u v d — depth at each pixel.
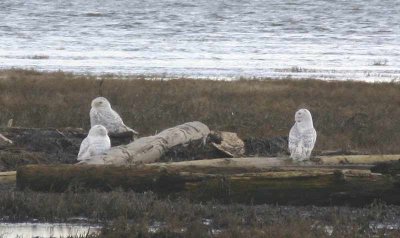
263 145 67.50
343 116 90.25
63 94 102.06
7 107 89.62
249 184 48.41
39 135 67.00
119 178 49.47
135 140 62.28
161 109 89.25
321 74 164.75
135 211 45.34
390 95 112.00
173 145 61.56
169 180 48.91
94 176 49.59
